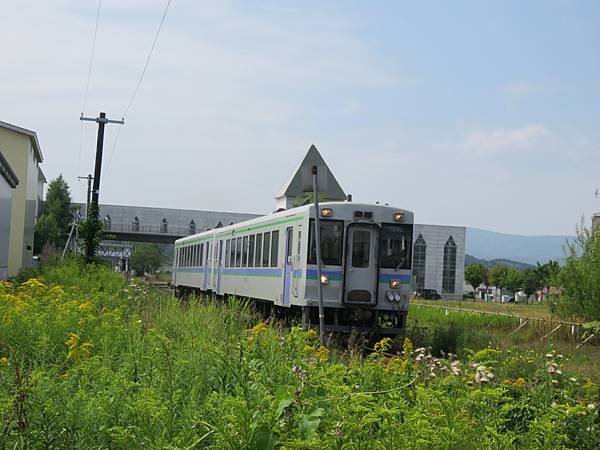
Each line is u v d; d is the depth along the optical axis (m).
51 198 101.44
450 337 19.86
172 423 5.23
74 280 25.00
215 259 32.31
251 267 25.34
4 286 14.28
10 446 5.07
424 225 97.50
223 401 5.38
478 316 32.53
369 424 4.77
